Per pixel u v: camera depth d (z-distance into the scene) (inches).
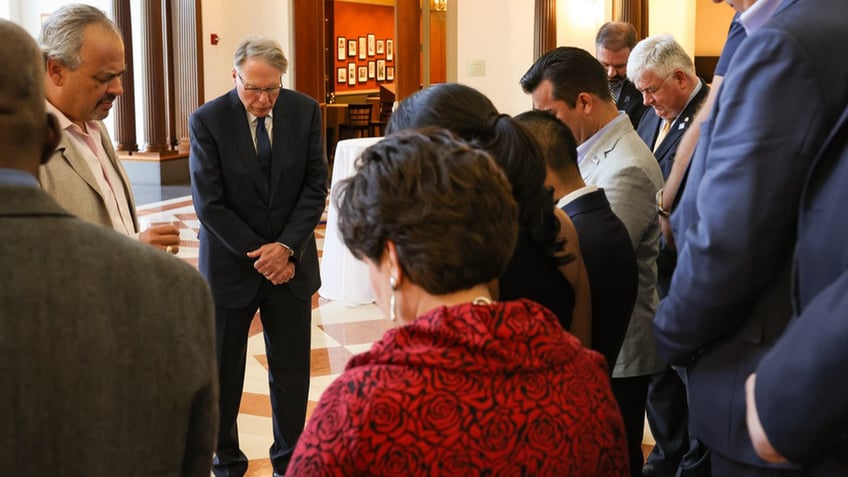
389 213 46.3
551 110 105.7
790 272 61.4
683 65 139.5
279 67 126.4
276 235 131.0
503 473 43.0
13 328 43.9
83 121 97.4
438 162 46.7
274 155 129.5
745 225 59.7
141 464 46.8
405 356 43.3
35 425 44.4
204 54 494.0
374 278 49.7
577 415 45.8
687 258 63.6
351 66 746.8
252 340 214.2
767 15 68.2
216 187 127.7
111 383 45.8
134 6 510.6
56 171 92.9
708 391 65.4
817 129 58.5
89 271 45.8
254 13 490.3
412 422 42.1
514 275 68.4
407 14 455.2
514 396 43.9
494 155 66.6
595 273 78.0
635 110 188.5
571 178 82.8
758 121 59.7
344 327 225.1
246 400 177.3
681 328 64.4
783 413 45.6
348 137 661.9
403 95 458.9
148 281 47.4
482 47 448.1
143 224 353.4
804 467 53.6
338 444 42.1
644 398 111.7
